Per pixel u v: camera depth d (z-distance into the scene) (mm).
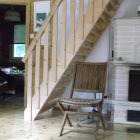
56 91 4777
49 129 4121
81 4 4348
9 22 9727
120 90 4688
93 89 4273
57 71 4457
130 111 4594
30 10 5652
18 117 4863
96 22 4395
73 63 4707
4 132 3916
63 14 4406
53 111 5414
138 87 4586
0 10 9531
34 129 4102
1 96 7219
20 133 3877
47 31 4484
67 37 5062
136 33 4602
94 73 4324
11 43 9750
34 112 4629
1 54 9750
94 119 4820
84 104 3717
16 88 8477
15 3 5656
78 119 4680
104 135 3885
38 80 4574
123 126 4438
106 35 5309
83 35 4344
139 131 4148
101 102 3934
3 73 7258
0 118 4773
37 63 4562
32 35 5641
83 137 3771
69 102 3771
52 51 4457
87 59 5402
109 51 5242
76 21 4863
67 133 3941
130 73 4621
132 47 4633
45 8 5562
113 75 4746
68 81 5219
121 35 4684
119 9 5234
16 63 9695
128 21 4617
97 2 4281
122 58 4684
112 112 4715
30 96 4641
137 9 5141
